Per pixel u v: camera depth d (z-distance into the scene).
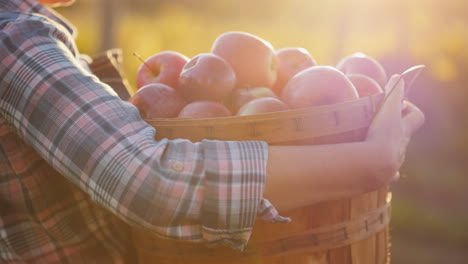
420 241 5.02
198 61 1.09
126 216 0.79
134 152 0.78
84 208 0.98
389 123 0.95
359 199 0.98
